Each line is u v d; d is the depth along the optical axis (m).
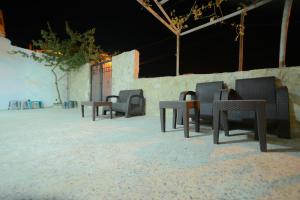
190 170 1.35
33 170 1.36
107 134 2.61
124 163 1.49
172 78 4.40
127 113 4.51
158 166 1.43
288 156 1.64
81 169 1.38
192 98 3.49
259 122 1.79
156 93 4.77
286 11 2.94
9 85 7.42
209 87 3.26
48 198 1.00
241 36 4.09
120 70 5.92
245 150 1.82
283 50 3.05
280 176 1.24
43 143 2.12
